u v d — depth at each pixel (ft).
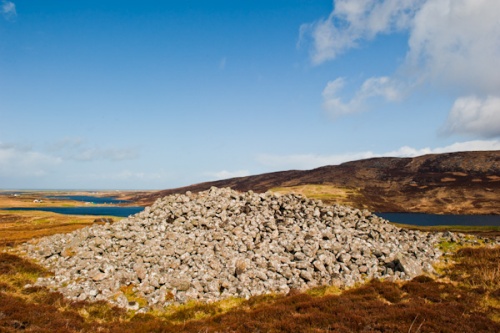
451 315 51.29
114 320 55.77
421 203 636.48
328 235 88.79
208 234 88.43
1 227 258.37
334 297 60.29
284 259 77.46
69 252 84.23
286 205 107.24
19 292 64.80
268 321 51.67
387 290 64.49
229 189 121.49
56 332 48.06
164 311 59.98
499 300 59.67
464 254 87.66
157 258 77.46
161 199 113.50
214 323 52.90
